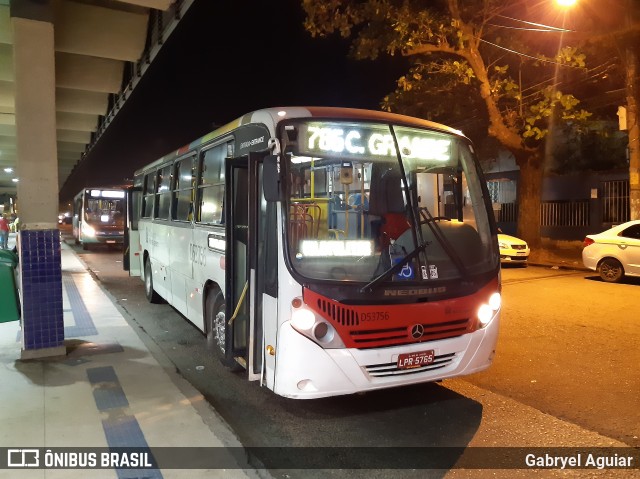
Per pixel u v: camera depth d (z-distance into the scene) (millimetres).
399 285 4520
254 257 4816
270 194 4387
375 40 14438
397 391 5645
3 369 5949
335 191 4652
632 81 14461
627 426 4730
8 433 4344
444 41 14578
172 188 8484
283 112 4840
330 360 4309
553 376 6066
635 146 14594
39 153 6242
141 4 7836
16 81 6117
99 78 12555
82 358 6387
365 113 5074
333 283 4352
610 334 7875
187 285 7609
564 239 22797
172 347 7453
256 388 5781
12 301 6281
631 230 12656
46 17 6250
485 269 5059
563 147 22219
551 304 10211
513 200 24844
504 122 17641
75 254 22484
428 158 5137
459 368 4816
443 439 4523
